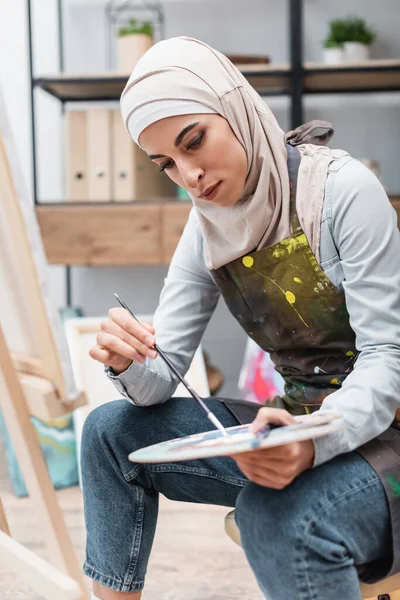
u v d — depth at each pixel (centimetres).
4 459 283
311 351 127
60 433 262
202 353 294
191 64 117
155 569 184
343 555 98
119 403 133
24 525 217
